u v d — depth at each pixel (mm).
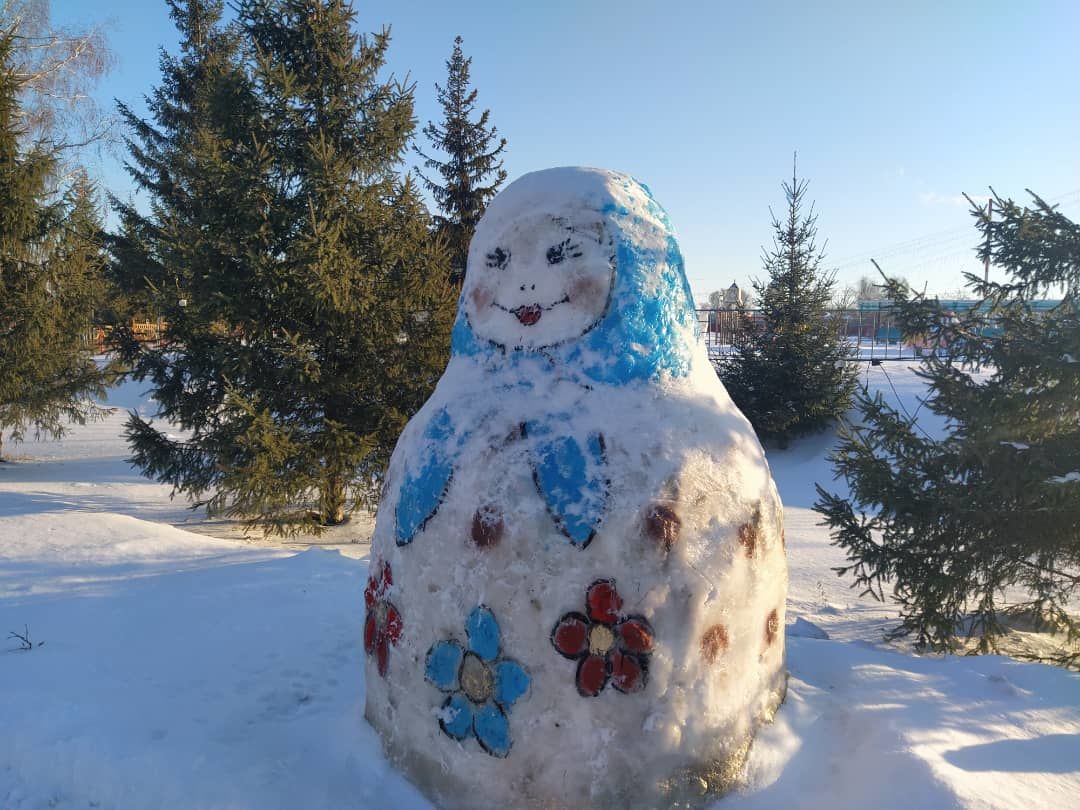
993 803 2979
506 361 3572
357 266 9984
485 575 3082
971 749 3477
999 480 5469
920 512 5855
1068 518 5352
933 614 5770
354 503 10586
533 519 3061
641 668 2992
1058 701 4113
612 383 3416
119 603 6207
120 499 12773
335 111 10688
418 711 3293
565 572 3002
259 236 9734
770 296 17359
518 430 3293
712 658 3139
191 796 3348
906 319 6047
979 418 5617
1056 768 3346
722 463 3367
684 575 3062
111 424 23328
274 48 10930
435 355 10453
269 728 4023
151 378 10875
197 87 20500
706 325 23797
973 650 5891
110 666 4930
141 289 16672
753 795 3229
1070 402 5414
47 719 4105
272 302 9977
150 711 4223
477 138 21891
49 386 15492
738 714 3271
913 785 3139
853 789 3240
